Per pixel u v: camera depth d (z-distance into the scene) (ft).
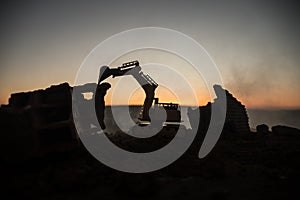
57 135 29.55
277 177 24.61
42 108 29.12
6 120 25.17
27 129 25.95
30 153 25.58
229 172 26.50
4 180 21.81
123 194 19.79
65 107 30.94
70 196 19.35
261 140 48.29
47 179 22.38
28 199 18.70
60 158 28.81
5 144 24.71
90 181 21.94
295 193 20.38
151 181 20.76
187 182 23.44
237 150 38.68
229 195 19.86
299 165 29.30
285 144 43.62
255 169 28.43
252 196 19.72
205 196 19.56
